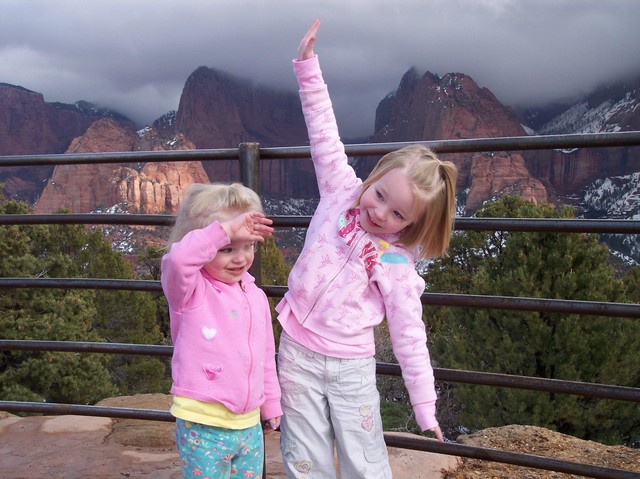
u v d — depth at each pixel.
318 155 2.25
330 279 2.07
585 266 12.91
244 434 1.98
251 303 2.04
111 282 2.58
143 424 3.48
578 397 11.56
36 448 3.12
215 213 1.97
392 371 2.41
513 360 12.34
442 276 23.89
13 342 2.68
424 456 3.00
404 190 1.95
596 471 2.19
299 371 2.09
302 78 2.25
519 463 2.29
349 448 2.05
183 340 1.95
